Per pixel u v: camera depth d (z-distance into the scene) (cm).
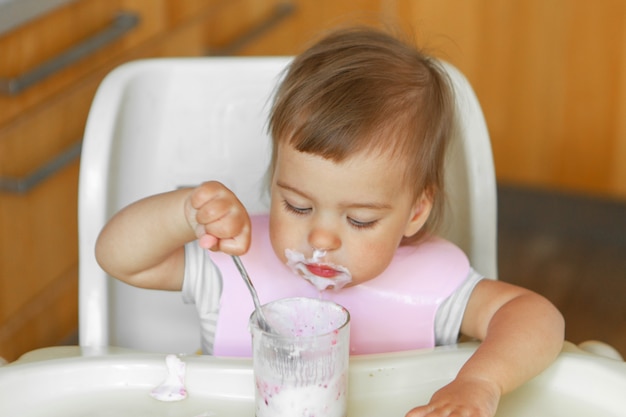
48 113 203
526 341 98
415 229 121
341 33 124
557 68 317
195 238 111
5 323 199
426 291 119
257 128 139
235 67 138
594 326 263
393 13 318
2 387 92
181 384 95
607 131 318
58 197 214
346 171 104
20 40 190
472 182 134
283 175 107
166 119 138
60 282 220
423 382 98
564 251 311
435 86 118
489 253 136
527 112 325
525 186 332
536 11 313
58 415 91
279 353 82
